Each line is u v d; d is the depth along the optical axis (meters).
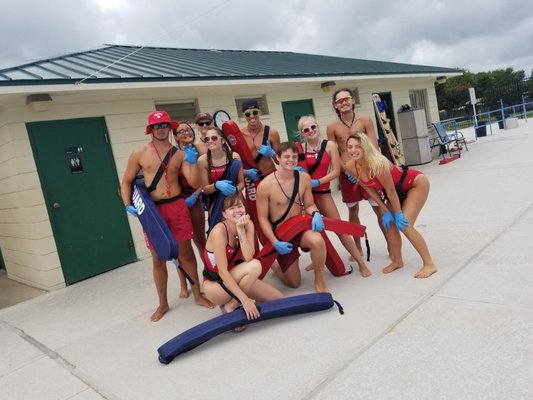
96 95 5.95
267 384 2.44
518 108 27.67
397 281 3.61
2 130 5.34
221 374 2.65
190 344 2.95
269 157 4.22
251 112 4.11
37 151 5.39
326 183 4.07
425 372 2.26
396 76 11.10
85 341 3.57
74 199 5.68
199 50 11.95
